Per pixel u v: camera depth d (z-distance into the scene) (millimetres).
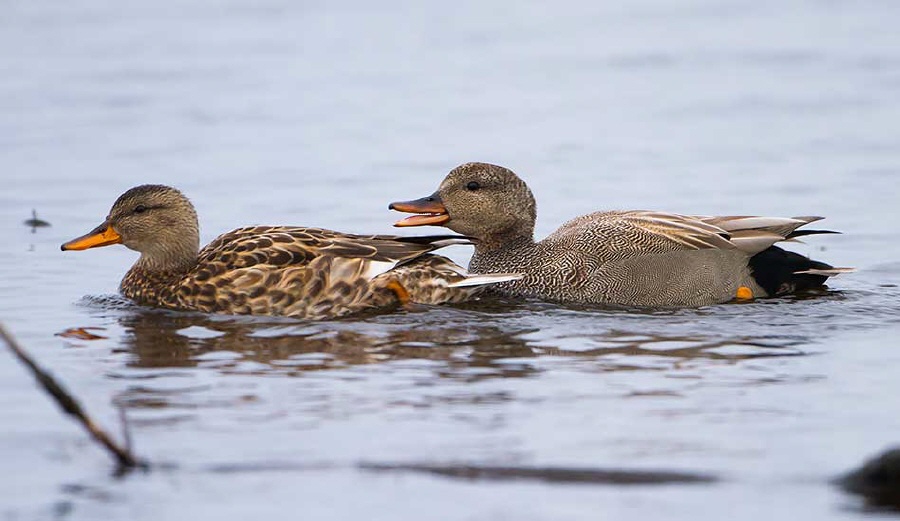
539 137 23844
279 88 27266
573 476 10039
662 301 15555
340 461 10391
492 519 9406
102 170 21984
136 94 26656
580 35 31766
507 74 28422
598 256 15812
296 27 32312
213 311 14914
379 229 19000
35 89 26891
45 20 32562
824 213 19438
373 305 14953
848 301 15406
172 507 9664
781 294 15859
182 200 15617
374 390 11992
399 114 25391
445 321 14445
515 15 33719
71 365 12797
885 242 18062
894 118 24500
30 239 18438
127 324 14383
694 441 10688
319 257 14891
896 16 33031
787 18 33125
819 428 10938
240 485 9992
